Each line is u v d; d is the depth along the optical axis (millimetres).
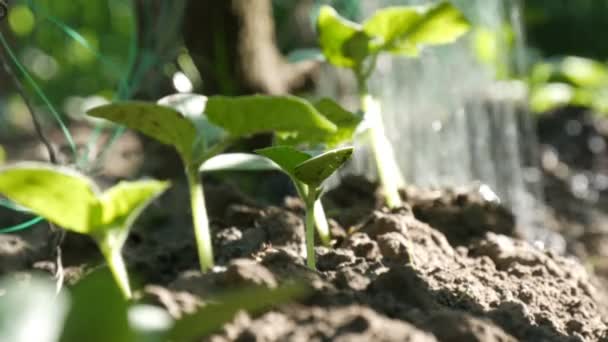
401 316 647
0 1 798
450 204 890
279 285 654
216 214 896
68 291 614
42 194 630
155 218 988
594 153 1691
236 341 617
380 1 1188
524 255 824
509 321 677
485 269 802
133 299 635
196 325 612
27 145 1679
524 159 1480
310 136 776
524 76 1519
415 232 819
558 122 1802
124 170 1227
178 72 1153
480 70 1331
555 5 2275
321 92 1240
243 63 1112
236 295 621
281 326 625
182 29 1116
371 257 773
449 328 622
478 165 1281
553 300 784
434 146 1211
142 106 700
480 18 1340
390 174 862
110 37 2059
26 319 566
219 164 750
